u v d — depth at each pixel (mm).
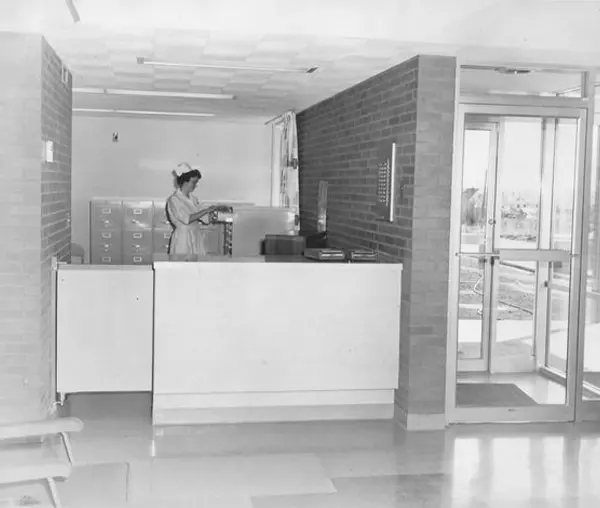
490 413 5887
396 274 5832
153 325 5762
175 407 5703
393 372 5891
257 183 12133
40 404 5211
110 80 7129
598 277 6242
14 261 5090
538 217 6070
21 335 5129
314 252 6031
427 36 5047
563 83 6098
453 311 5785
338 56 5625
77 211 11695
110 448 5207
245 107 9367
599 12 5133
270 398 5816
